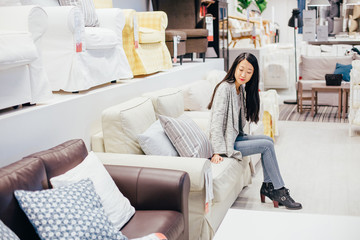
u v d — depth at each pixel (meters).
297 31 12.44
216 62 6.54
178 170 2.38
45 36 3.32
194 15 6.50
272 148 3.24
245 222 2.09
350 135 5.48
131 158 2.68
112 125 2.83
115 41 3.79
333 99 7.35
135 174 2.39
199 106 4.33
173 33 5.34
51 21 3.27
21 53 2.51
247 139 3.40
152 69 4.59
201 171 2.51
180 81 5.03
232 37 8.77
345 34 10.10
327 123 6.25
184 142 2.91
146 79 4.14
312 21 7.92
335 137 5.48
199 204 2.64
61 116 2.85
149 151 2.83
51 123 2.75
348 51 7.80
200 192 2.62
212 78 5.17
